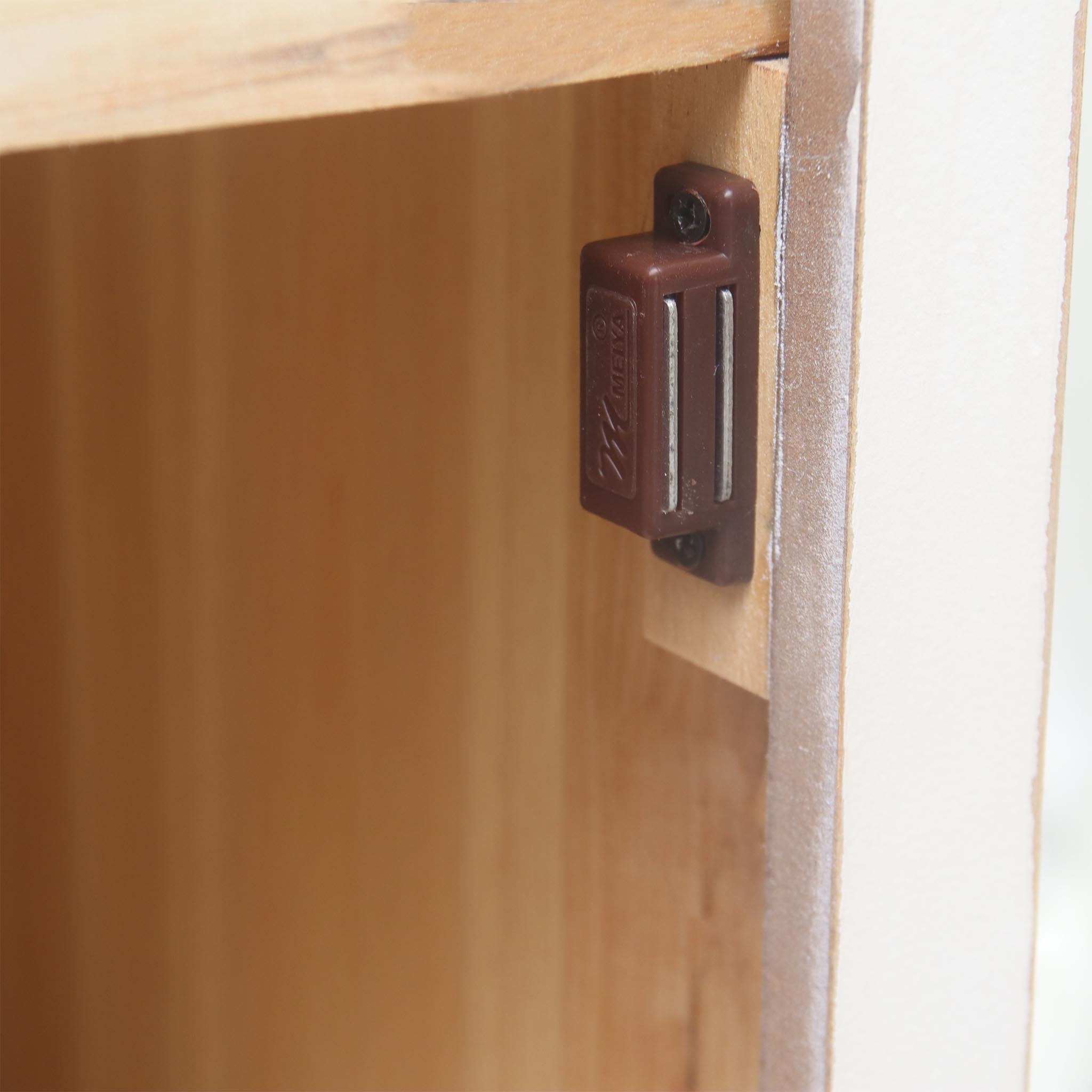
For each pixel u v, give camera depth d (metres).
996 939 0.42
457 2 0.29
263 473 0.62
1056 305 0.37
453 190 0.50
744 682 0.39
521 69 0.30
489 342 0.51
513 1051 0.59
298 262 0.58
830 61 0.33
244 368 0.61
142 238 0.63
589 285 0.36
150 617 0.69
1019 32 0.34
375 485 0.57
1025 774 0.41
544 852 0.56
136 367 0.66
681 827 0.50
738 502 0.37
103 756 0.74
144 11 0.25
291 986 0.68
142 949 0.75
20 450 0.72
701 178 0.35
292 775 0.65
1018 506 0.38
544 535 0.52
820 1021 0.39
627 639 0.50
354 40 0.27
